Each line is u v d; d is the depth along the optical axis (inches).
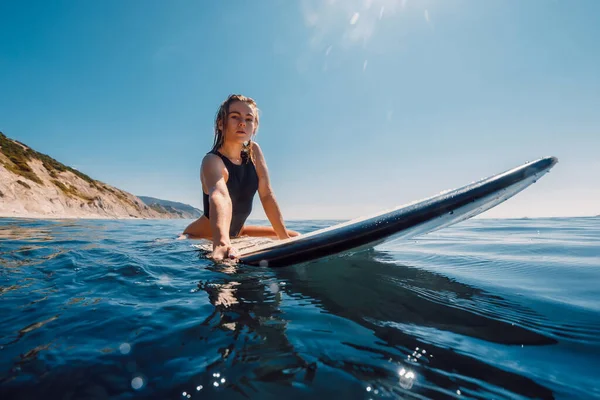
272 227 148.5
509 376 28.8
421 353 32.7
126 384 27.1
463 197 68.3
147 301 47.3
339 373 28.9
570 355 32.7
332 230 70.6
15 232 167.6
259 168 136.1
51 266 70.5
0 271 65.7
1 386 26.6
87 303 46.1
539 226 281.1
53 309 43.7
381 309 45.6
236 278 60.7
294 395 25.9
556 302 49.6
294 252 68.9
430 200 70.4
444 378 28.4
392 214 69.1
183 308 44.4
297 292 52.9
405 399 25.5
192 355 31.7
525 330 38.9
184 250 92.7
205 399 25.3
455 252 104.5
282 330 37.7
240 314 42.6
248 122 125.0
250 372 28.9
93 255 84.5
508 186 69.5
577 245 128.4
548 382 28.0
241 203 130.9
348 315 42.9
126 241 123.5
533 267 78.2
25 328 37.4
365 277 64.2
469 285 59.6
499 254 100.9
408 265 78.0
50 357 31.0
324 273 66.8
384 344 34.6
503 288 57.8
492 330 38.7
